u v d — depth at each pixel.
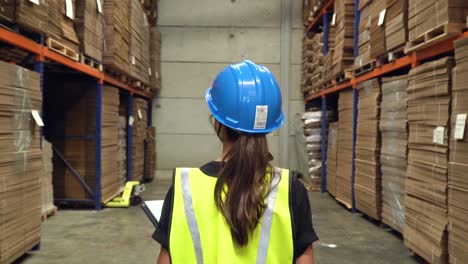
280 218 1.21
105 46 6.68
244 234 1.17
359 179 6.36
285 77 11.16
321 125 9.11
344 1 6.98
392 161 5.22
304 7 10.75
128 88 8.41
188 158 11.28
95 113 6.65
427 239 4.00
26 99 4.12
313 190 9.01
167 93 11.27
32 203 4.29
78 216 6.21
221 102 1.33
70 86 6.67
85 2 5.70
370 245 4.86
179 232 1.21
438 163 3.83
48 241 4.87
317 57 9.07
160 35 11.07
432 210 3.93
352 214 6.61
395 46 4.91
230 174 1.23
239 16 11.21
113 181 7.40
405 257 4.43
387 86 5.35
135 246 4.73
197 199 1.24
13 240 3.86
